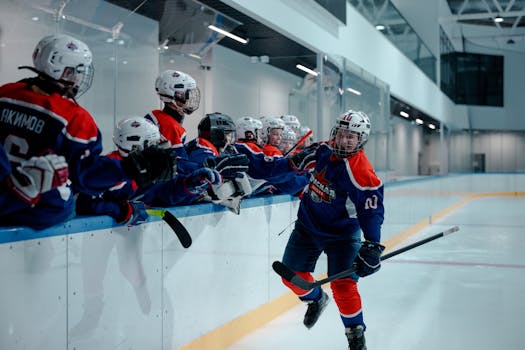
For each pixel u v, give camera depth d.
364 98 6.46
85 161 2.03
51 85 2.04
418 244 3.06
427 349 3.53
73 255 2.14
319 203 3.10
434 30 16.34
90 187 2.06
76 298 2.17
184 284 2.96
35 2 3.81
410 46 12.88
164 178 2.12
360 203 2.88
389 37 10.93
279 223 4.25
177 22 5.03
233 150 3.66
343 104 5.78
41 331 2.01
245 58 6.36
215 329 3.31
